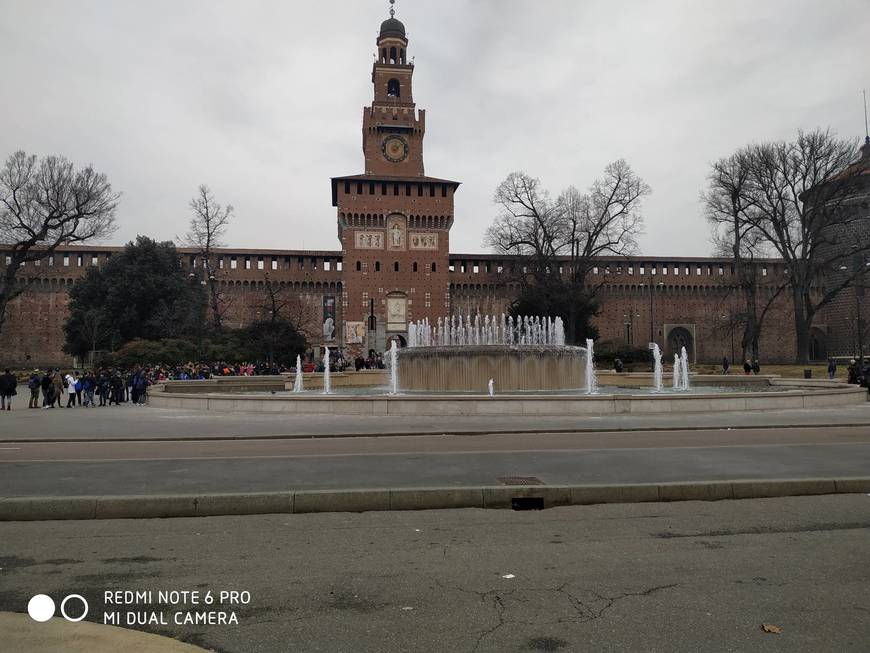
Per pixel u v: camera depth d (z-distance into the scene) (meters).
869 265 65.81
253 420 21.30
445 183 84.62
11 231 60.12
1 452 14.77
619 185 69.56
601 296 87.31
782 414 21.83
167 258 74.94
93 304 72.38
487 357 28.97
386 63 89.25
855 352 82.19
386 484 10.36
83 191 60.66
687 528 8.29
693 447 14.34
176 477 11.12
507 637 5.12
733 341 85.50
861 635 5.14
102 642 5.02
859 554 7.19
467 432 17.41
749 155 58.66
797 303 60.03
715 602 5.81
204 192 72.75
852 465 11.92
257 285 83.81
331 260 86.50
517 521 8.69
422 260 83.94
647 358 68.50
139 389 35.28
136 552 7.39
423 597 5.96
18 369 75.94
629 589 6.14
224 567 6.84
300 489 9.97
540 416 21.09
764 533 8.04
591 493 9.70
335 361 68.56
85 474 11.49
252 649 4.95
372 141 88.00
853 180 57.97
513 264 76.62
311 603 5.83
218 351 62.09
